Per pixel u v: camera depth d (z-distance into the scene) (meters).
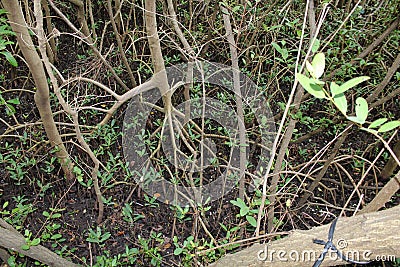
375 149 2.41
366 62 2.17
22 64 2.68
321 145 2.46
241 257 0.97
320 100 2.44
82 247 1.92
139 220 2.06
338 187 2.26
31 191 2.15
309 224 2.04
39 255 1.55
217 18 2.70
